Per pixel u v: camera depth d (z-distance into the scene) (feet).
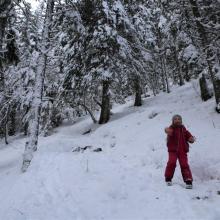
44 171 34.86
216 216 19.51
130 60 68.69
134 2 77.46
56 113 87.04
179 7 59.41
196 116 52.31
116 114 78.69
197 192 24.00
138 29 77.36
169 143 27.22
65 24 43.09
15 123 107.14
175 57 99.66
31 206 25.34
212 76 50.39
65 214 22.91
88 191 27.17
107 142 53.52
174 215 20.36
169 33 73.05
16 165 44.83
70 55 68.08
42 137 79.82
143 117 64.08
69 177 31.78
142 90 84.58
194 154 33.83
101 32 65.46
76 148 47.98
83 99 76.69
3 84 45.34
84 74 69.26
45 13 42.80
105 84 71.46
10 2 36.99
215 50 46.34
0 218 23.97
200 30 51.19
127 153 41.96
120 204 23.62
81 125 84.99
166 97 85.71
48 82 76.13
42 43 41.65
